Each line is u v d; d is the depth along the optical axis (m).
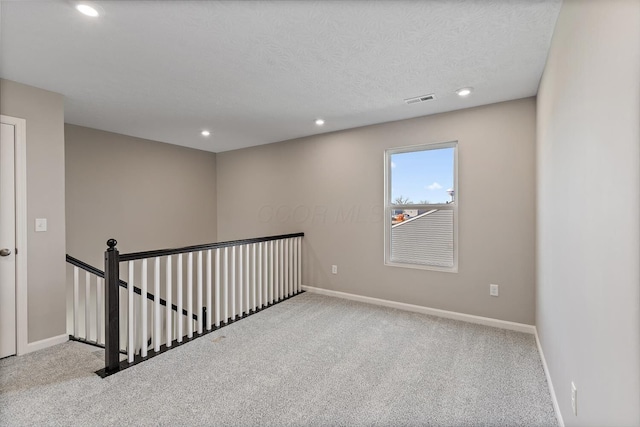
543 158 2.30
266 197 4.97
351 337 2.83
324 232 4.32
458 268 3.29
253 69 2.35
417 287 3.56
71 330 3.79
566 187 1.52
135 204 4.47
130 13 1.65
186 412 1.78
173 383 2.08
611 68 0.92
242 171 5.27
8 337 2.46
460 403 1.86
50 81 2.52
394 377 2.15
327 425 1.67
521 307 2.96
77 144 3.86
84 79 2.49
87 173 3.95
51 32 1.82
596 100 1.06
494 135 3.08
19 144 2.51
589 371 1.17
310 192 4.45
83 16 1.67
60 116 2.77
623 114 0.84
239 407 1.83
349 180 4.07
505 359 2.39
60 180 2.75
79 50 2.04
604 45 0.98
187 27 1.79
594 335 1.10
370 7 1.62
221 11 1.64
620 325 0.87
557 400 1.75
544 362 2.24
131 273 2.38
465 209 3.25
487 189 3.12
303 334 2.90
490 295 3.12
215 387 2.03
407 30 1.83
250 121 3.71
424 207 3.56
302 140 4.53
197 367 2.29
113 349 2.23
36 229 2.59
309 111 3.34
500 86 2.66
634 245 0.78
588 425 1.18
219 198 5.59
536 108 2.81
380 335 2.87
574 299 1.38
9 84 2.46
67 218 3.77
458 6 1.61
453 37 1.91
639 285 0.75
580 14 1.24
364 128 3.93
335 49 2.06
